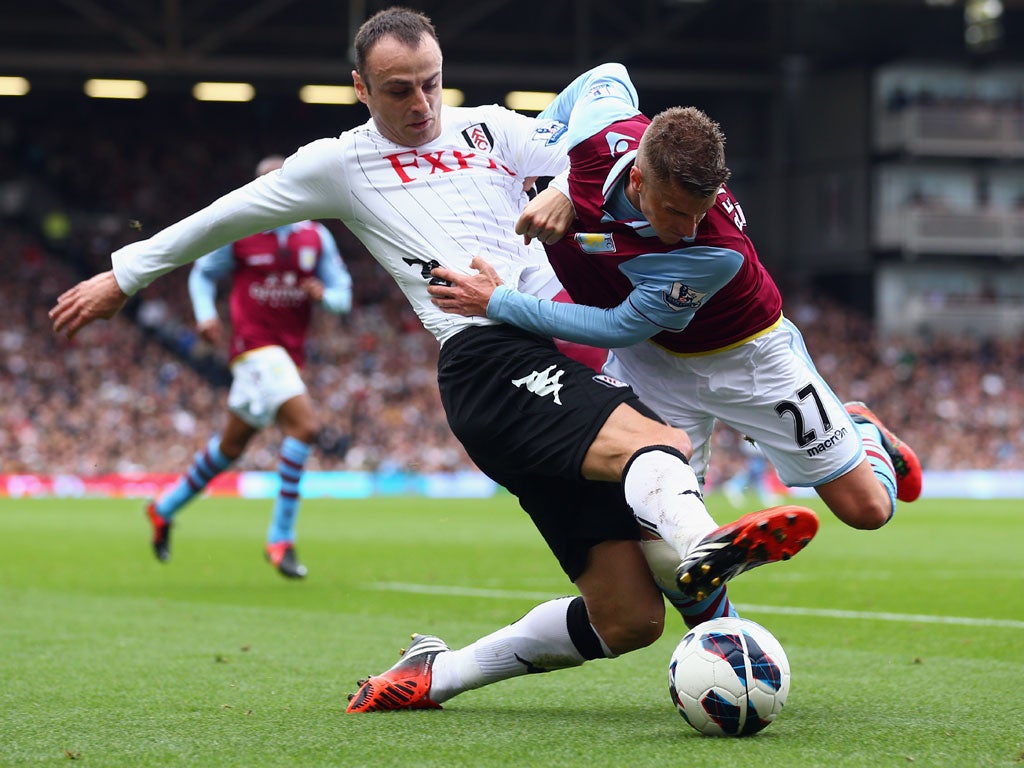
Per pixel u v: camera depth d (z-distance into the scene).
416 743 4.59
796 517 4.13
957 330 45.09
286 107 49.38
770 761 4.23
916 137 43.62
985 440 41.66
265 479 35.12
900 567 13.52
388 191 5.28
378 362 40.97
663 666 6.70
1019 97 45.59
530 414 4.89
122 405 36.84
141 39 39.03
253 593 10.83
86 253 45.22
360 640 7.83
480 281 5.06
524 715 5.21
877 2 41.16
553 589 11.26
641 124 5.01
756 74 45.25
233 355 11.51
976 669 6.58
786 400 5.42
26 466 34.66
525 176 5.50
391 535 19.05
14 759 4.43
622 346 5.04
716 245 4.84
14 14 40.94
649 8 42.50
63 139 47.75
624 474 4.65
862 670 6.57
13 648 7.42
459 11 41.47
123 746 4.62
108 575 12.59
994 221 44.34
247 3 41.62
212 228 5.27
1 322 39.16
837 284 47.03
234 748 4.55
